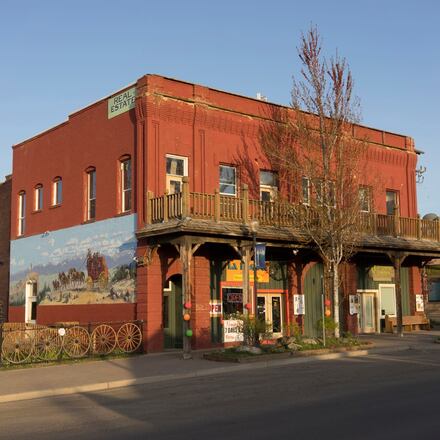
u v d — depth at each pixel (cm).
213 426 878
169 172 2247
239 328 2031
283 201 2355
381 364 1673
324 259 2333
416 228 2806
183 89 2317
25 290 2883
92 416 1033
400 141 3155
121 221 2305
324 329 2059
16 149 3103
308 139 2353
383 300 2991
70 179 2659
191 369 1648
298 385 1292
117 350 2070
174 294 2317
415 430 797
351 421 869
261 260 1938
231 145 2428
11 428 954
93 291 2416
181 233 1972
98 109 2511
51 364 1831
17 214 3048
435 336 2661
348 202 2292
